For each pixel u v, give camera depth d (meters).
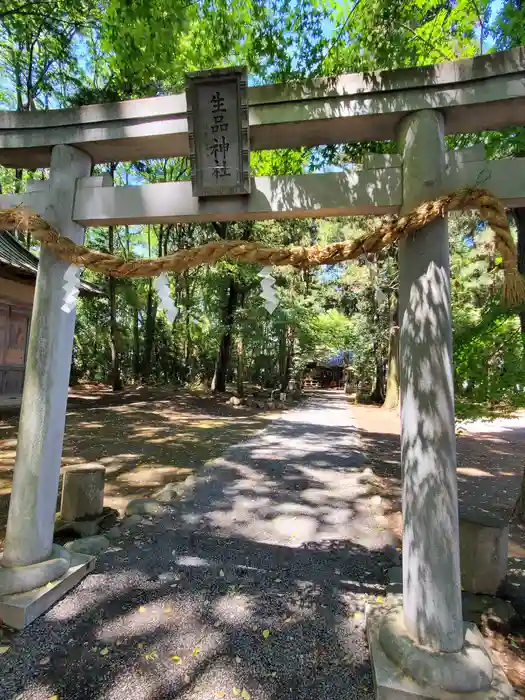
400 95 2.37
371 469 6.63
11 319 10.12
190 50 5.08
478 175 2.26
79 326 20.31
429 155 2.31
